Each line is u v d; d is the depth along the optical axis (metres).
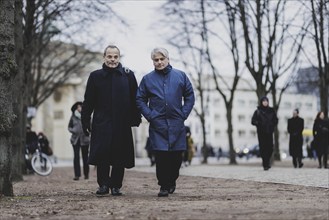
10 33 8.02
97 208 6.43
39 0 18.62
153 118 7.77
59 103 56.97
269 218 5.20
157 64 7.93
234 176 13.66
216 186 10.38
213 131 96.69
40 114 57.50
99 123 7.89
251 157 57.03
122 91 7.94
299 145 18.36
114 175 8.12
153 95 7.88
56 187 11.02
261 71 23.81
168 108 7.80
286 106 99.38
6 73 7.92
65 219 5.50
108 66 7.96
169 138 7.74
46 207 6.71
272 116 15.92
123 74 8.01
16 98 14.08
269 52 24.06
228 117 30.27
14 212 6.27
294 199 7.20
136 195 8.28
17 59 14.56
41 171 17.83
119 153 7.93
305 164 24.81
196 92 39.78
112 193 8.19
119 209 6.25
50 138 57.50
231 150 29.84
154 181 13.00
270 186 9.88
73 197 8.11
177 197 7.77
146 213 5.79
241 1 22.20
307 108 101.06
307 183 10.28
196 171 17.88
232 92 30.06
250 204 6.56
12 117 8.03
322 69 23.84
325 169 16.73
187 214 5.62
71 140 14.48
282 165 23.73
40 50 23.52
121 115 7.91
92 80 7.95
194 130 91.81
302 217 5.24
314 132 18.12
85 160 14.65
